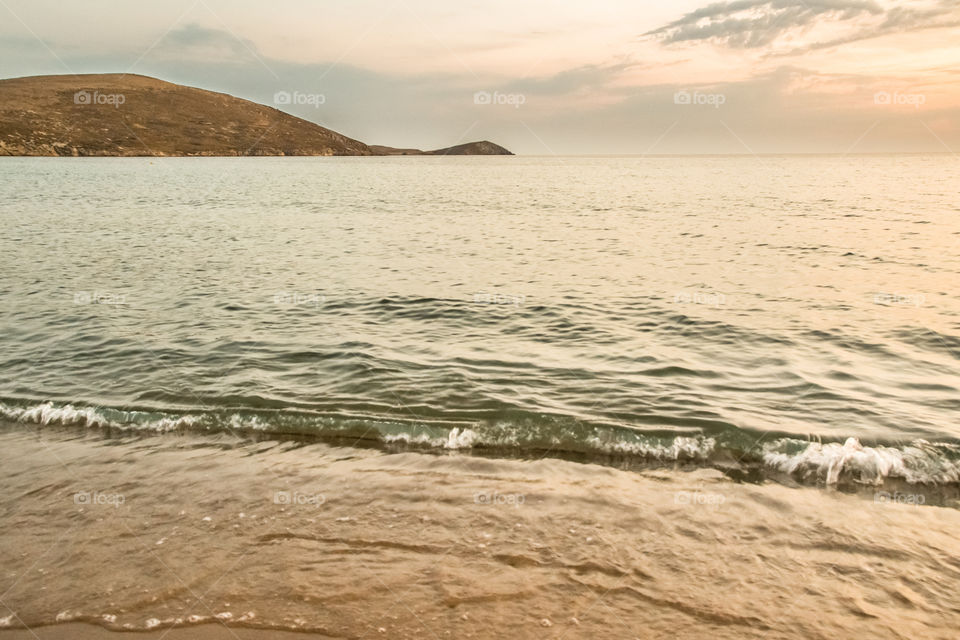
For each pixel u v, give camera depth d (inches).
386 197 2235.5
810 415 378.6
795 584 227.1
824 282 767.1
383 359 486.6
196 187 2674.7
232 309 639.8
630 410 388.8
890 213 1535.4
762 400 404.8
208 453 339.3
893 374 451.5
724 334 554.6
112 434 363.9
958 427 358.6
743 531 262.8
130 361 477.1
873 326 571.2
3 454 335.9
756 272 836.6
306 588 224.5
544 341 541.6
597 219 1501.0
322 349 511.2
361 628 203.8
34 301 660.1
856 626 204.7
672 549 249.3
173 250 1030.4
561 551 247.8
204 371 457.4
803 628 203.6
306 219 1523.1
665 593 221.9
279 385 430.3
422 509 280.7
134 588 224.5
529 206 1867.6
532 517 273.9
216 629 203.9
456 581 228.7
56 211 1632.6
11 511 276.8
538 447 348.8
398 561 241.6
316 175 3964.1
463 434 357.1
